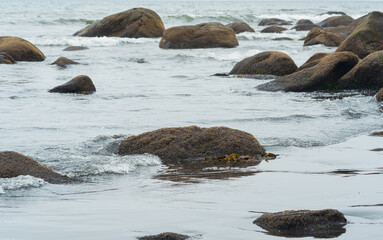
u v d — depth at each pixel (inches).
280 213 225.5
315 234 208.5
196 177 326.6
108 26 1616.6
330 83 748.0
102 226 220.4
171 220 229.3
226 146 387.9
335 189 284.4
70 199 275.6
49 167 348.8
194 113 567.8
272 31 1924.2
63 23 2228.1
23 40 1136.8
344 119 531.2
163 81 850.8
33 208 254.8
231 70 943.0
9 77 870.4
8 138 445.1
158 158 379.6
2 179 308.8
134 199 273.0
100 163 356.5
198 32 1413.6
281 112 574.2
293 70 891.4
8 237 205.5
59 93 714.2
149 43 1539.1
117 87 778.8
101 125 503.2
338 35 1476.4
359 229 213.0
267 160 374.0
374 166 347.9
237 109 593.6
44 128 488.1
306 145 419.2
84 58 1173.1
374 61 734.5
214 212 242.5
